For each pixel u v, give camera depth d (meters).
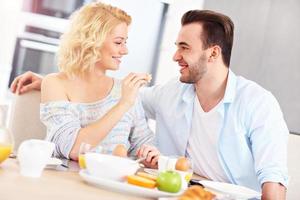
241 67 3.49
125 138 2.01
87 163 1.28
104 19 1.93
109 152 1.96
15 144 2.05
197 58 1.95
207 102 2.00
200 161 2.01
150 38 3.87
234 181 1.98
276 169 1.75
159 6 3.81
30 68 3.78
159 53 3.86
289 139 2.63
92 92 1.97
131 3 3.82
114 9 1.98
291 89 3.36
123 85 1.84
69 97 1.93
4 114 1.32
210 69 1.95
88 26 1.93
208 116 1.97
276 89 3.41
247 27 3.48
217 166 1.98
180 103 2.06
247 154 1.94
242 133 1.93
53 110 1.84
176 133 2.06
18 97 2.07
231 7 3.51
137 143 2.07
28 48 3.77
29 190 1.08
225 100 1.93
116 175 1.27
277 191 1.70
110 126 1.78
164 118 2.11
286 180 1.77
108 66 1.96
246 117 1.92
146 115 2.24
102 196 1.16
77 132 1.75
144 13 3.84
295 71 3.35
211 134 1.96
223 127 1.95
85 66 1.92
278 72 3.41
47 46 3.81
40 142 1.28
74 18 1.99
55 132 1.76
